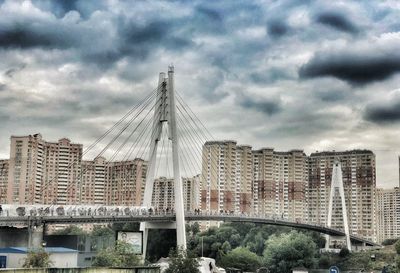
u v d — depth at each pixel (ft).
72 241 487.20
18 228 450.71
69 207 499.92
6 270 249.96
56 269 264.11
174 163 605.73
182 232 593.42
